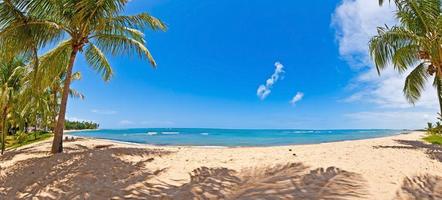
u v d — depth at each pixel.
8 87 15.72
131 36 13.47
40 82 12.53
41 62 12.27
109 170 8.15
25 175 8.14
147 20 12.15
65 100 12.01
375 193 5.58
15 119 19.70
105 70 14.61
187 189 6.34
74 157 9.84
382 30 14.30
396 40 14.27
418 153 11.15
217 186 6.49
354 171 7.08
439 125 23.31
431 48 13.87
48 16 10.84
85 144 17.83
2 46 9.96
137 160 9.82
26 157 12.40
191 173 7.69
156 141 28.08
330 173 6.91
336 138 33.78
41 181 7.44
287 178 6.64
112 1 10.37
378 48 14.38
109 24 11.88
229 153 11.94
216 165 8.64
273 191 5.87
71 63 11.94
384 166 7.83
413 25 14.95
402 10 14.80
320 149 13.00
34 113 29.31
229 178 7.09
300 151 12.19
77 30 11.73
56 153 11.33
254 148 14.67
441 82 16.70
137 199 5.86
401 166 7.95
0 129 17.16
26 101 16.98
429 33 14.25
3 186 7.38
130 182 7.00
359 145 15.39
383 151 11.76
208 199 5.74
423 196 5.45
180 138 35.84
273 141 28.16
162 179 7.21
